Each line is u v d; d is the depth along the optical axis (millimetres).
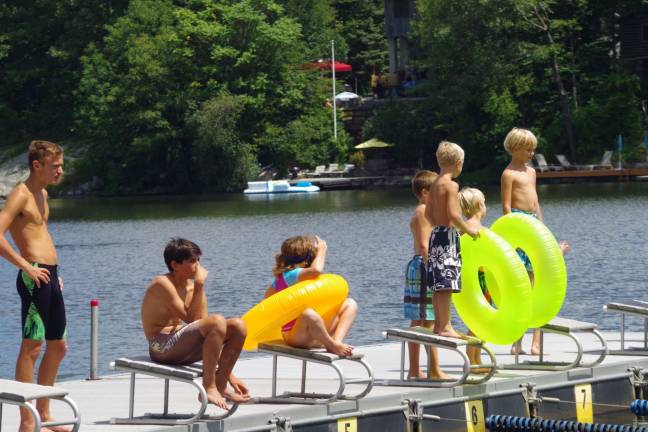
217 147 88312
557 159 79312
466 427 12266
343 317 11984
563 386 13141
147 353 21297
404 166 88000
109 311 27656
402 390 12609
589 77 82000
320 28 98688
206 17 91000
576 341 13578
